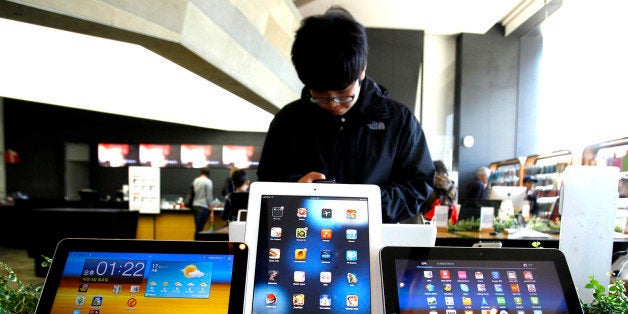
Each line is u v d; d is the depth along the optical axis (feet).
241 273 2.13
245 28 11.27
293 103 4.62
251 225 2.39
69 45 13.19
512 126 27.89
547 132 26.08
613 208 3.79
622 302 2.47
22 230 23.11
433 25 27.04
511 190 14.57
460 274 2.23
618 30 19.15
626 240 8.87
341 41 3.21
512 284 2.21
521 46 27.94
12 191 29.37
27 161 29.63
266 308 2.22
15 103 29.40
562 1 22.22
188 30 8.47
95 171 30.71
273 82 14.60
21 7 6.01
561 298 2.20
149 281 2.12
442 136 28.58
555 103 25.16
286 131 4.50
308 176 2.97
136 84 17.89
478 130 27.84
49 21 6.69
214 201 26.50
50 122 29.94
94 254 2.18
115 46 13.26
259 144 31.37
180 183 31.45
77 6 6.38
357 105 4.12
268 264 2.31
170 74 16.34
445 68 29.07
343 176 4.26
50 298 2.07
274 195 2.48
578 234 3.81
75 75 16.39
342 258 2.34
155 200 21.30
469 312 2.13
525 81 27.91
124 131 30.60
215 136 31.27
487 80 27.99
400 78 28.22
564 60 24.07
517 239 9.43
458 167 27.86
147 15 7.47
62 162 29.91
